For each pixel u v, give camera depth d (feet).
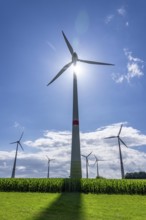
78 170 153.69
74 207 70.74
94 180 104.01
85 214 62.13
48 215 59.93
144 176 265.54
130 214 64.13
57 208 68.80
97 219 57.36
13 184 104.37
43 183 102.78
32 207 69.41
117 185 98.43
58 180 104.17
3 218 55.62
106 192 97.81
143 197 90.43
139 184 98.02
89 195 93.45
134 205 76.18
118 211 67.46
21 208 67.67
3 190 104.12
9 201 78.48
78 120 169.27
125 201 82.38
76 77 184.03
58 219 55.88
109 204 76.74
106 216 61.00
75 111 171.53
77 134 164.25
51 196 90.22
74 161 156.25
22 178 111.14
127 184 98.43
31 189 102.73
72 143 161.99
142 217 61.31
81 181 102.42
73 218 57.26
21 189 103.65
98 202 79.56
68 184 102.58
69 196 90.38
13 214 59.98
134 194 96.43
